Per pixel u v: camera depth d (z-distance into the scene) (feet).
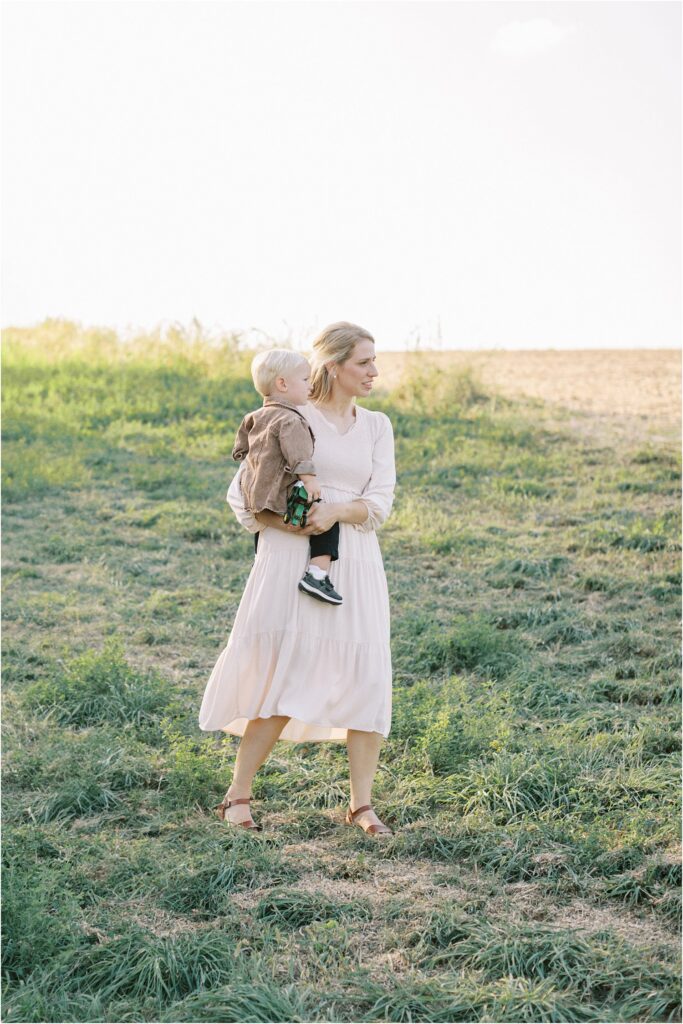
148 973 10.63
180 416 48.78
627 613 24.49
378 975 10.86
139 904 12.38
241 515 14.85
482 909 12.24
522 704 19.12
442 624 23.89
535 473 37.86
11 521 33.55
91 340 63.16
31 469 38.93
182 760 15.53
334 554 14.46
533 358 74.13
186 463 41.11
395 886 12.83
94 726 18.24
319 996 10.43
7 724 18.20
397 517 33.06
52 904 12.04
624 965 10.76
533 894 12.61
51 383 54.90
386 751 17.07
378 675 14.51
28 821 14.83
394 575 27.68
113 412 49.67
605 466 38.65
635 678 20.49
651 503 33.60
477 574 27.81
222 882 12.67
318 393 15.03
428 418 47.98
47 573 28.68
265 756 14.80
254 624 14.61
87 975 10.73
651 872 12.75
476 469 38.70
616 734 17.35
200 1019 9.87
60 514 34.65
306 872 13.26
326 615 14.48
